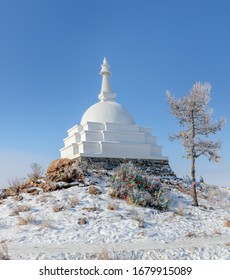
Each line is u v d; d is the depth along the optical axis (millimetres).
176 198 20625
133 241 11961
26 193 19641
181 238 12617
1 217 15484
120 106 32469
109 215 15492
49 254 9812
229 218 16859
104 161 25969
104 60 34688
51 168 23031
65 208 16281
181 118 20344
